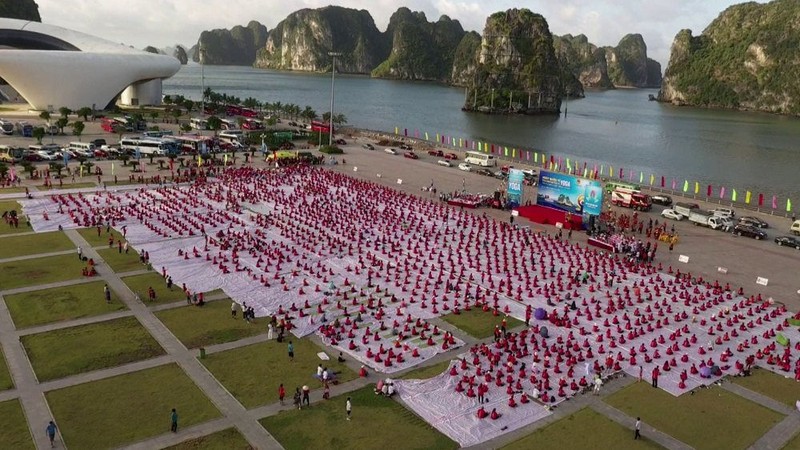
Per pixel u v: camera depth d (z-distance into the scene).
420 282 77.12
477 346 60.12
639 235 105.81
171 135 171.50
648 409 50.50
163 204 106.25
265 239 90.88
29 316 62.03
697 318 69.25
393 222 103.06
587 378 54.62
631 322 67.56
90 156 145.75
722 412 50.62
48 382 50.12
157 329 60.81
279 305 67.81
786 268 90.44
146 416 46.09
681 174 197.75
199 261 80.25
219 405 48.03
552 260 87.12
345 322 64.12
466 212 113.38
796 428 48.72
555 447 44.81
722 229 111.06
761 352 61.38
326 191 122.19
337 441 44.12
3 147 139.00
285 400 49.09
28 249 81.69
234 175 131.50
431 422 47.03
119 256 80.62
